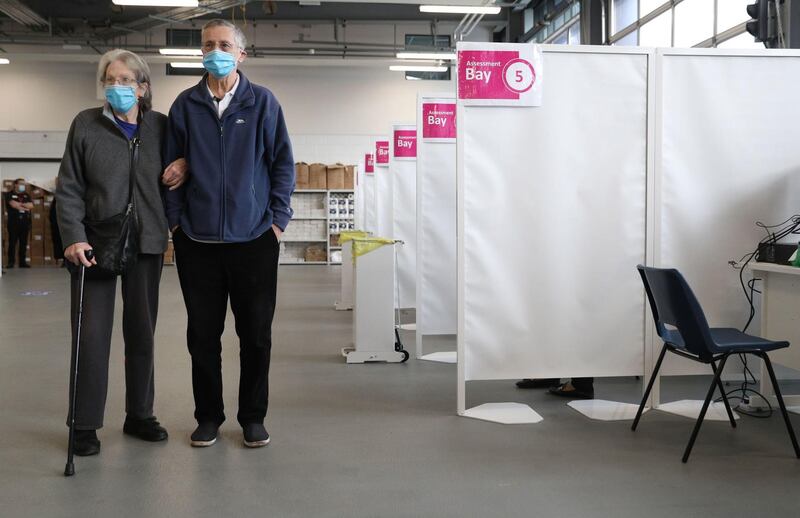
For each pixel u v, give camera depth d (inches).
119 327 245.3
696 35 321.1
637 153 141.3
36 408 142.1
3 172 615.2
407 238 242.5
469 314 138.4
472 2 398.0
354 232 321.4
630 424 131.0
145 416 120.4
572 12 480.1
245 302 113.8
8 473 104.0
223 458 110.8
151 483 100.0
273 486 99.0
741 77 143.3
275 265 115.5
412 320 279.1
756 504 92.7
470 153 137.4
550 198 139.6
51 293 381.7
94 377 111.5
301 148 649.0
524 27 603.2
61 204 107.9
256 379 116.4
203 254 113.0
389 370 182.5
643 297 142.5
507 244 139.1
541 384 161.5
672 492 96.8
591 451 114.8
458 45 135.8
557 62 138.6
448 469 106.2
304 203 629.9
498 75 136.7
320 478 102.3
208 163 110.7
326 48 610.2
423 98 203.9
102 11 550.9
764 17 216.2
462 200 137.3
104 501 93.5
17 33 565.9
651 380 127.0
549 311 140.4
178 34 613.9
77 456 111.3
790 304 132.7
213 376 116.6
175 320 271.6
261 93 114.1
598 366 142.1
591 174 140.4
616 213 141.2
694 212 143.6
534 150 138.9
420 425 130.3
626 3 405.4
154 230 112.9
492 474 104.0
